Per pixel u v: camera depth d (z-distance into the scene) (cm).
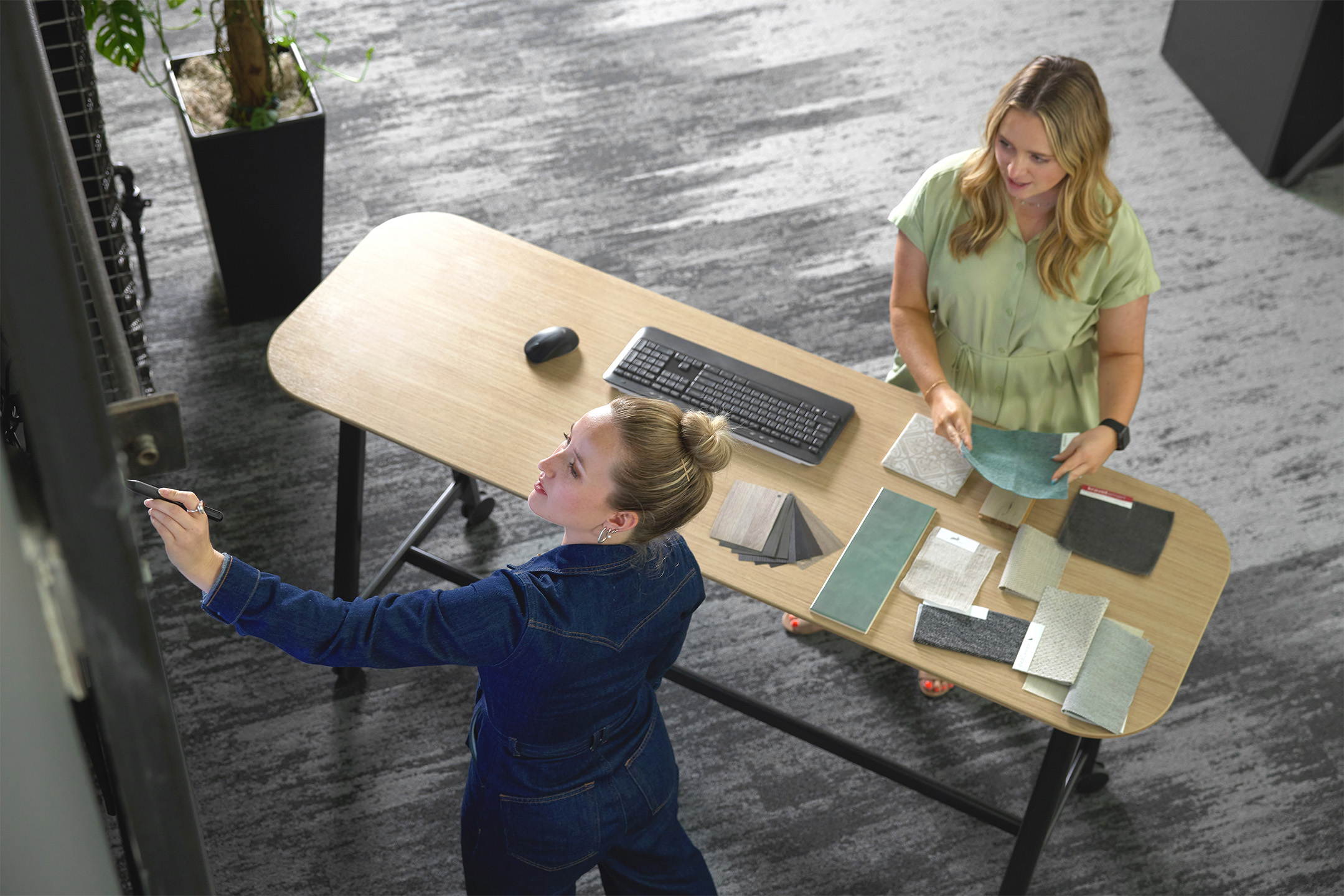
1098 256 225
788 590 207
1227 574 215
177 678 281
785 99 428
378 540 310
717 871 259
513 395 232
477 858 197
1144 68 444
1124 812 271
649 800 195
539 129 411
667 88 429
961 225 232
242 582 160
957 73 440
